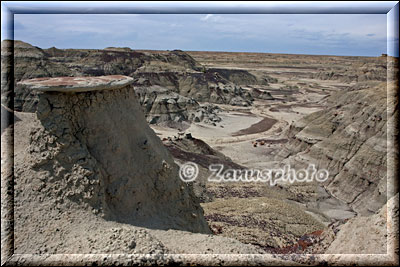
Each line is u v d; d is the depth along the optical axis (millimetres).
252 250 11750
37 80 13031
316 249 14648
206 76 90000
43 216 11008
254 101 91562
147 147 13695
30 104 42750
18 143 16781
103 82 13109
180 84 87812
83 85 12422
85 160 12031
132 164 13203
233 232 17859
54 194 11516
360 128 33875
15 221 10672
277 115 72562
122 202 12375
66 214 11195
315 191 30234
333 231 14805
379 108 33000
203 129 58469
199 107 68188
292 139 43531
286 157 41688
